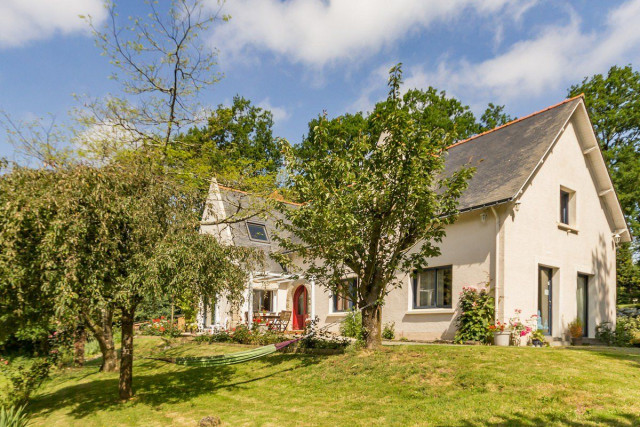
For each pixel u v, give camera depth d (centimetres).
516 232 1280
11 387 999
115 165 867
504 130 1667
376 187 994
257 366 1130
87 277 734
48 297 750
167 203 909
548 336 1366
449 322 1367
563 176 1500
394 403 730
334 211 947
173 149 1538
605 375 746
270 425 688
